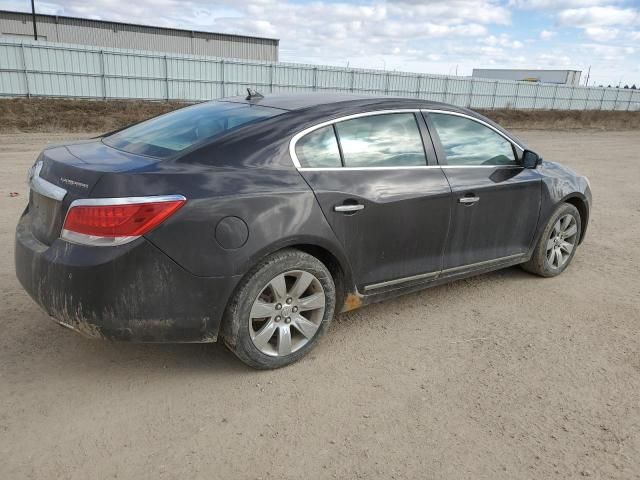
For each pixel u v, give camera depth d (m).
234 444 2.59
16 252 3.09
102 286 2.67
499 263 4.44
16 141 15.09
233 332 3.01
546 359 3.52
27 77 25.44
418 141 3.80
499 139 4.38
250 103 3.70
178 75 29.47
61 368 3.18
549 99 45.59
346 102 3.60
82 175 2.79
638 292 4.77
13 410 2.77
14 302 3.97
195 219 2.77
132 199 2.66
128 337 2.79
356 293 3.54
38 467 2.38
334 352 3.51
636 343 3.79
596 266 5.47
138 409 2.83
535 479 2.43
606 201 9.09
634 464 2.54
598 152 18.09
